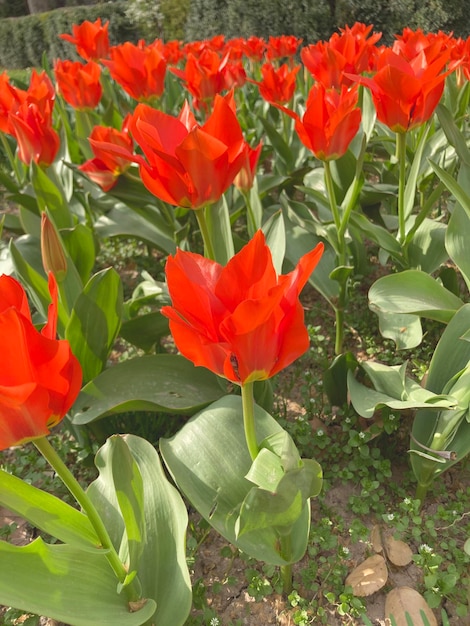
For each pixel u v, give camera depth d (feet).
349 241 9.84
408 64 6.95
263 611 5.84
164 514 5.02
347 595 5.72
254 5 42.22
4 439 3.06
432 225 8.57
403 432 7.41
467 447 5.99
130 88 10.52
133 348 9.91
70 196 12.01
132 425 7.59
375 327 9.52
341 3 38.60
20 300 3.02
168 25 48.91
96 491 5.56
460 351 6.16
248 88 19.88
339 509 6.79
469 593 5.61
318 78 9.53
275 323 3.29
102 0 75.36
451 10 35.24
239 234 12.57
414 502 6.31
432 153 10.18
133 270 12.51
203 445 5.17
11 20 62.44
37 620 5.80
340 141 7.09
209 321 3.14
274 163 13.52
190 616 5.77
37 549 3.86
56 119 15.74
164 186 5.30
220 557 6.45
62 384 3.09
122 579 4.33
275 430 5.06
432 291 6.72
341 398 7.61
